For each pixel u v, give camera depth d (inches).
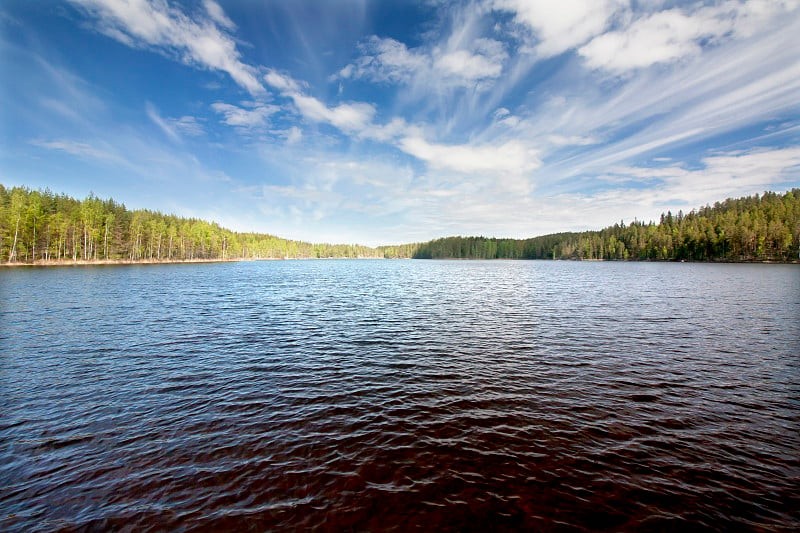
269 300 1494.8
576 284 2261.3
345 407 458.6
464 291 1882.4
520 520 268.1
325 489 300.2
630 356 687.1
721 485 308.8
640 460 344.8
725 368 615.2
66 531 254.7
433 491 298.7
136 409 450.0
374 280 2726.4
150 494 293.7
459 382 549.6
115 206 5196.9
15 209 3705.7
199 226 6417.3
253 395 497.0
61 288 1752.0
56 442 371.2
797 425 414.3
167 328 923.4
